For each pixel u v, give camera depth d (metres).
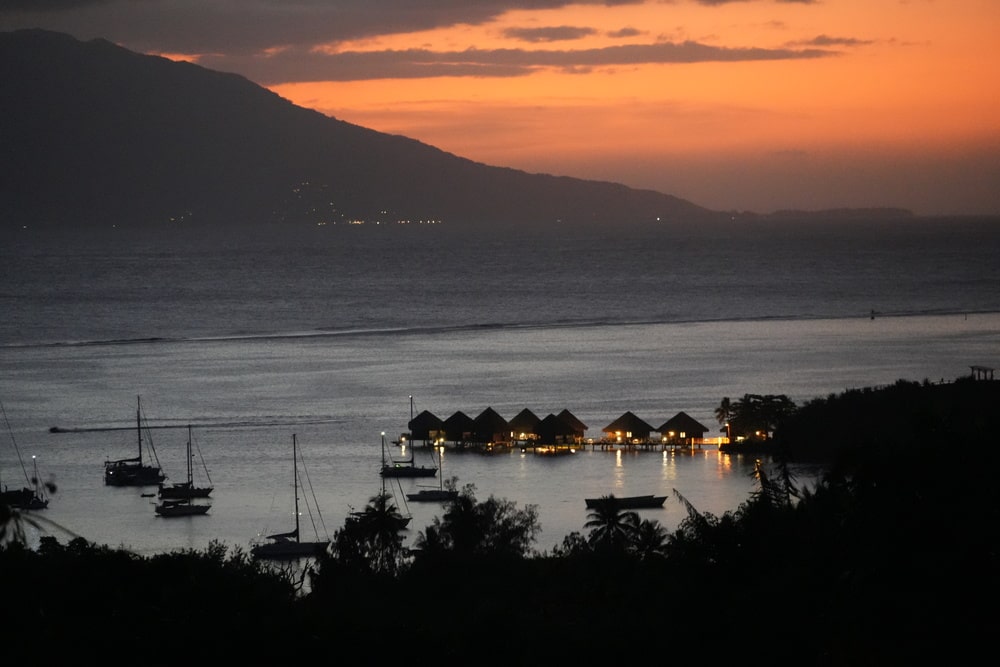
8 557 79.06
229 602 85.06
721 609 84.25
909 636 67.12
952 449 69.94
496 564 129.88
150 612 81.56
